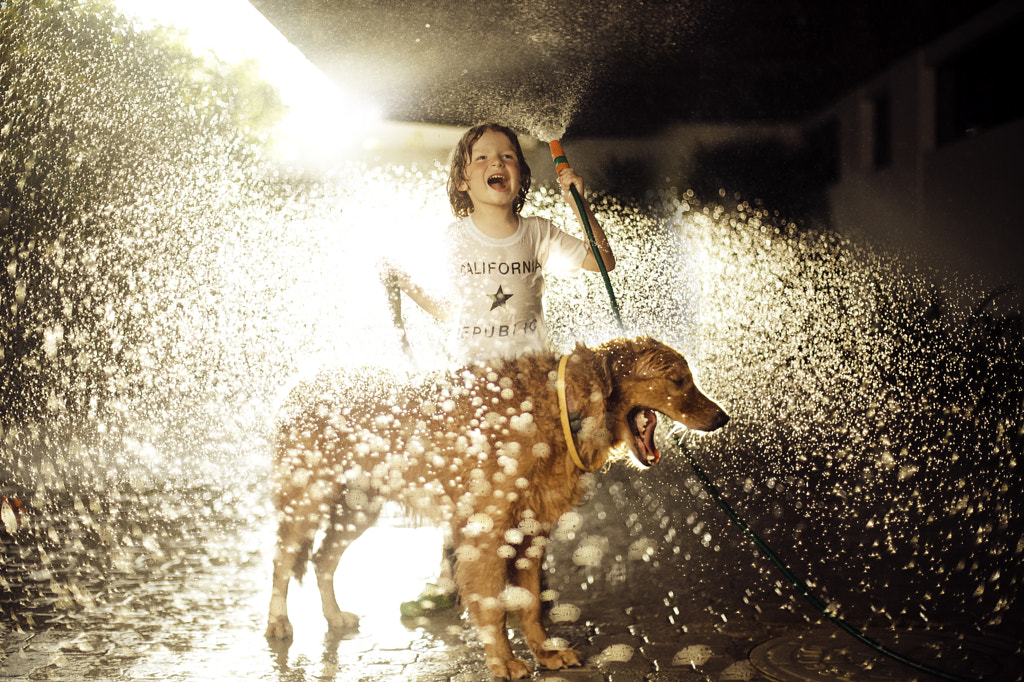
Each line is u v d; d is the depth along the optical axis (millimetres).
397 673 2568
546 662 2609
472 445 2527
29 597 3463
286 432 2893
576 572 3789
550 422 2510
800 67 11156
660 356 2596
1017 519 4246
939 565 3621
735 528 4539
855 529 4344
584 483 2648
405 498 2732
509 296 3027
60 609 3295
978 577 3402
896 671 2471
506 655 2549
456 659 2703
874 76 11688
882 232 11641
